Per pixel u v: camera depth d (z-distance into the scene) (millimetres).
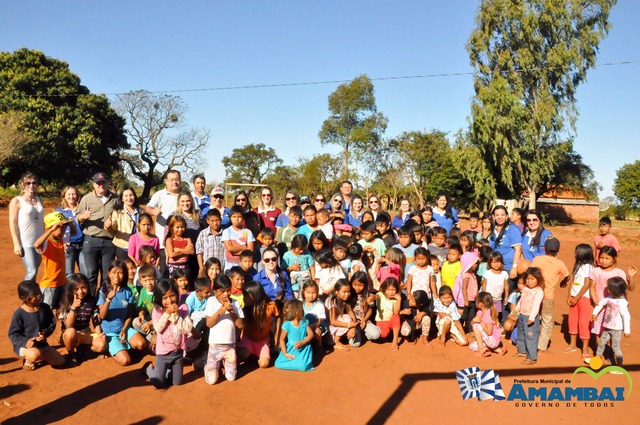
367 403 5355
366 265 8031
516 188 37500
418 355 6875
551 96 34062
